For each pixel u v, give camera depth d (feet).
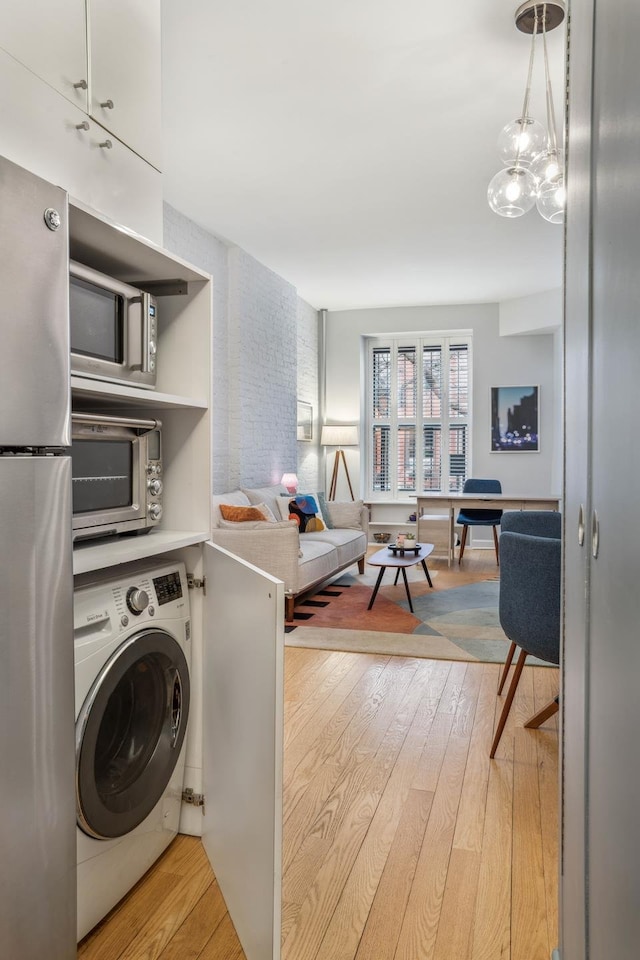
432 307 26.73
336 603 16.96
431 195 15.10
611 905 2.57
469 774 7.91
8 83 4.64
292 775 7.86
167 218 15.72
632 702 2.27
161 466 6.81
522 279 22.53
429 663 12.19
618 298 2.61
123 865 5.62
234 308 18.89
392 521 28.25
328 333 27.73
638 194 2.28
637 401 2.28
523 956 4.99
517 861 6.19
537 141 9.11
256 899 4.73
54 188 4.11
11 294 3.77
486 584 19.45
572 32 4.07
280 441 22.18
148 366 6.31
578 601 3.65
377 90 10.61
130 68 6.12
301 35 9.16
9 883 3.80
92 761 5.01
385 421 28.48
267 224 17.03
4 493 3.74
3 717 3.73
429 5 8.57
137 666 5.69
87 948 5.09
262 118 11.50
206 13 8.68
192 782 6.60
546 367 25.85
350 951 5.04
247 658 5.00
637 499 2.25
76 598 5.13
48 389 4.05
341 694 10.56
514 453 26.32
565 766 4.13
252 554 15.11
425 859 6.21
